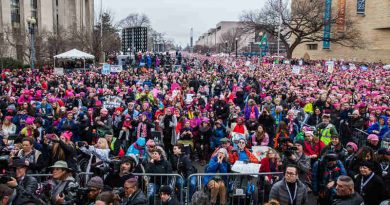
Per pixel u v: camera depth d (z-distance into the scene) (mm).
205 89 23109
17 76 28984
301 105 17766
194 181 8312
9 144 9641
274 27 66938
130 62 49344
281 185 6414
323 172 8562
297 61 57562
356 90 23938
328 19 68000
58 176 6402
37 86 22359
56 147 7934
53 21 63062
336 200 6016
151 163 8164
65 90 20016
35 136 10430
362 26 76062
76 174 7500
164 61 49125
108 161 7695
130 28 81062
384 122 12789
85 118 11836
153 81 28359
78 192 5879
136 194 6160
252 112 14656
